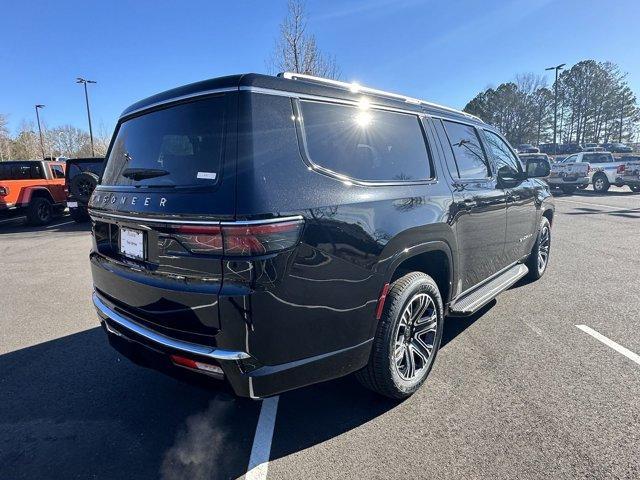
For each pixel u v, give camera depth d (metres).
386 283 2.48
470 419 2.61
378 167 2.63
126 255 2.45
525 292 4.97
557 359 3.33
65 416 2.79
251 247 1.90
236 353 1.97
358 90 2.69
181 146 2.23
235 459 2.35
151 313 2.25
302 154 2.18
